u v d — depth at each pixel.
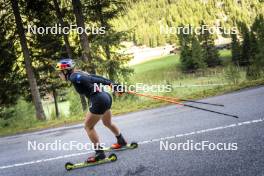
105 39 18.64
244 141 6.17
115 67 18.80
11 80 21.09
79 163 6.38
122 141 6.87
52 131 11.94
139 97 16.95
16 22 18.36
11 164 7.38
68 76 6.26
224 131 7.10
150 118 10.52
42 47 21.64
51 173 6.10
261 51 38.03
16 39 19.23
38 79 23.11
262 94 10.88
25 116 21.72
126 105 15.46
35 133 12.42
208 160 5.48
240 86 13.63
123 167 5.77
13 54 19.78
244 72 16.69
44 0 19.11
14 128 15.72
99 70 18.59
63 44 22.53
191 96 13.77
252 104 9.57
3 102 21.44
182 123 8.71
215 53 95.88
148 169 5.48
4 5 18.52
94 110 6.17
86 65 17.88
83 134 9.62
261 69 15.87
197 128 7.78
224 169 4.99
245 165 5.01
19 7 19.22
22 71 21.39
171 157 5.91
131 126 9.63
